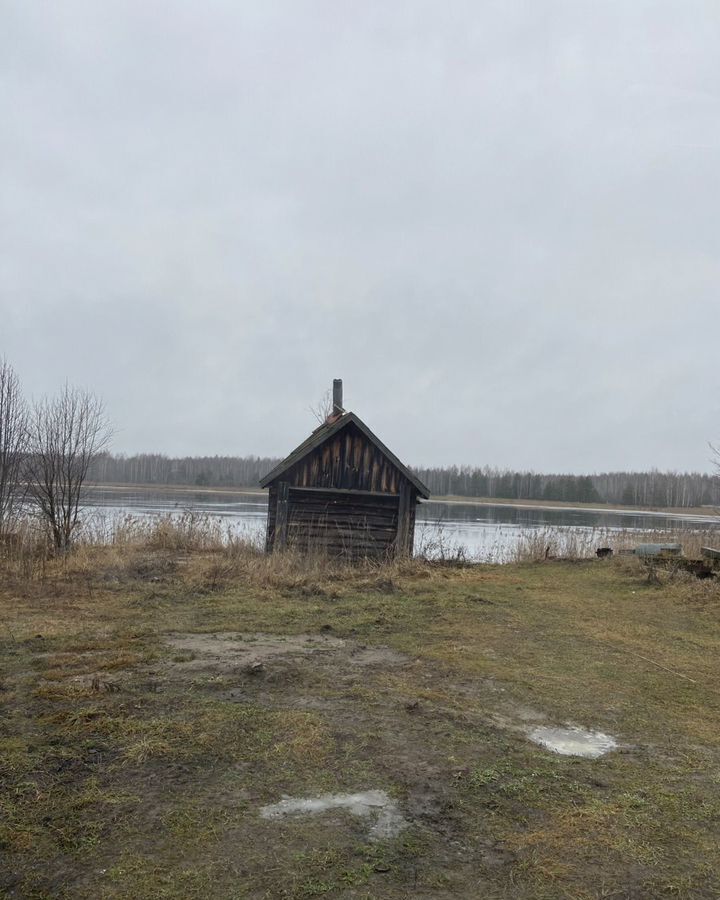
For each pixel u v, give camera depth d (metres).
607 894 3.25
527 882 3.32
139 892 3.09
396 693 6.05
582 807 4.11
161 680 6.15
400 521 16.12
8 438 16.62
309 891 3.15
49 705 5.43
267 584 11.83
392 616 9.58
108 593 10.53
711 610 10.60
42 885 3.13
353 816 3.86
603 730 5.48
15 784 4.06
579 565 16.31
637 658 7.74
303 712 5.43
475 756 4.78
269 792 4.10
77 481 16.86
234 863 3.35
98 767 4.34
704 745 5.24
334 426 15.95
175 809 3.85
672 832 3.86
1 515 15.89
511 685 6.51
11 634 7.72
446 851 3.56
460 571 14.79
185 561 14.10
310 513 16.03
